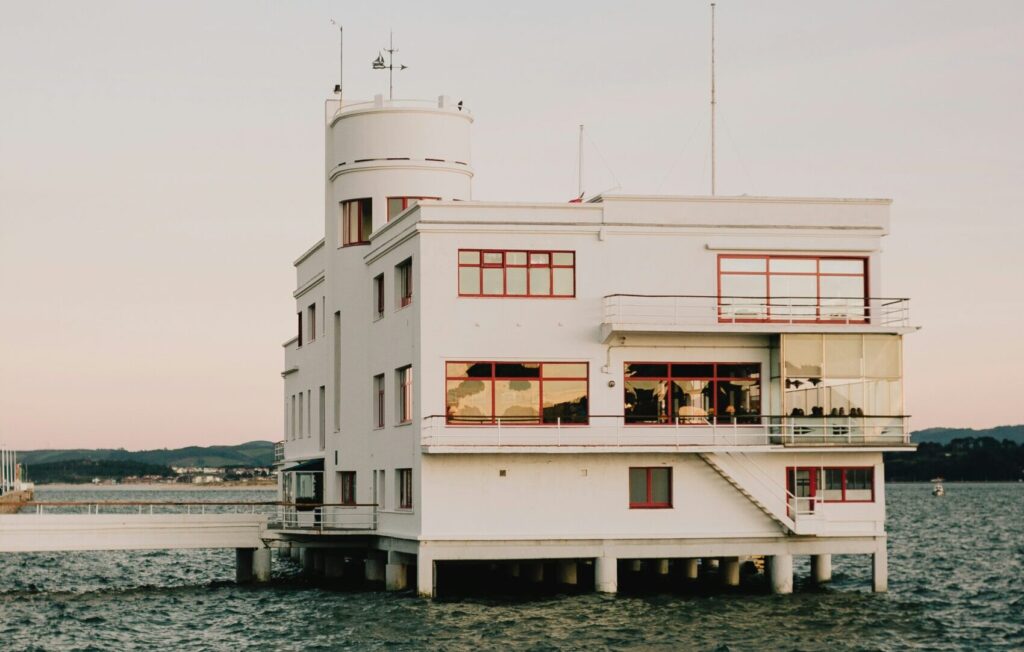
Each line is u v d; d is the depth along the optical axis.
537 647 43.59
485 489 51.75
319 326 72.44
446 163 63.78
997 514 170.00
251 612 54.03
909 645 45.25
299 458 77.31
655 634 45.94
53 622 52.47
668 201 53.38
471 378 52.12
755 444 52.94
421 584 51.91
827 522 53.34
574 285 52.88
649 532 52.41
